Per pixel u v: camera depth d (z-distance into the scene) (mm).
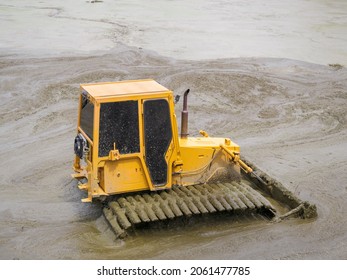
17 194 18828
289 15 48000
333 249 15867
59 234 16344
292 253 15617
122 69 31609
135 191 16812
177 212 16078
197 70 31656
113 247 15680
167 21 43906
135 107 16156
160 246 15820
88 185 16828
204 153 17500
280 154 22781
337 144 24000
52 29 40125
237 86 29703
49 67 31578
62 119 25422
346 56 36188
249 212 17594
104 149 16094
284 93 29469
